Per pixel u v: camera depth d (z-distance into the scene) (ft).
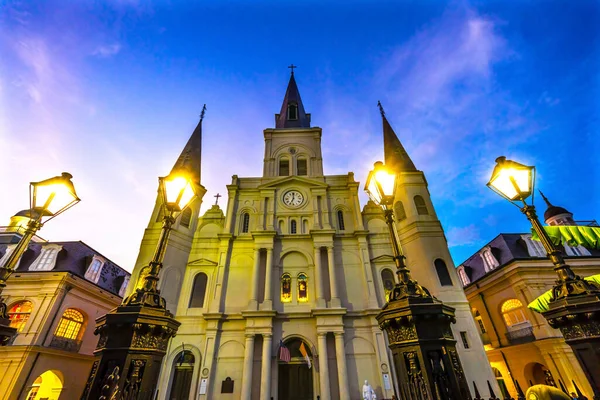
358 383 57.57
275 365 59.31
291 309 66.08
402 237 74.74
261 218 79.15
